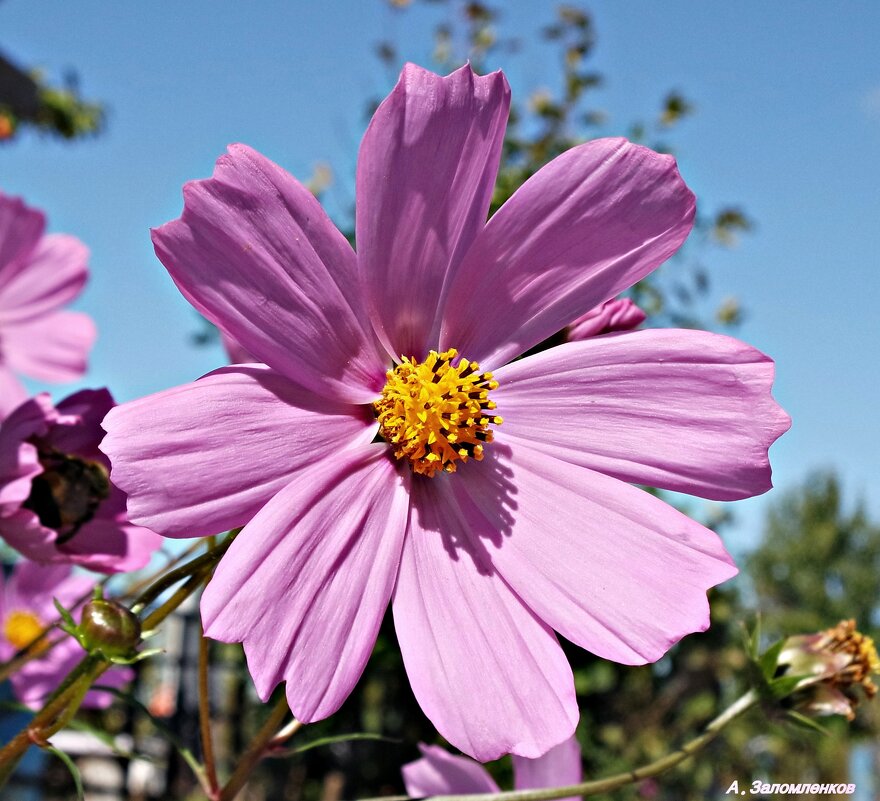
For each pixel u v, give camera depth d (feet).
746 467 0.46
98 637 0.41
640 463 0.47
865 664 0.60
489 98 0.45
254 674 0.39
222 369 0.44
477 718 0.42
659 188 0.46
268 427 0.43
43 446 0.49
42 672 0.68
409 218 0.46
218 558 0.43
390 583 0.44
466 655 0.44
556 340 0.52
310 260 0.44
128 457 0.40
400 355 0.49
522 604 0.46
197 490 0.40
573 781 0.56
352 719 1.72
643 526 0.46
